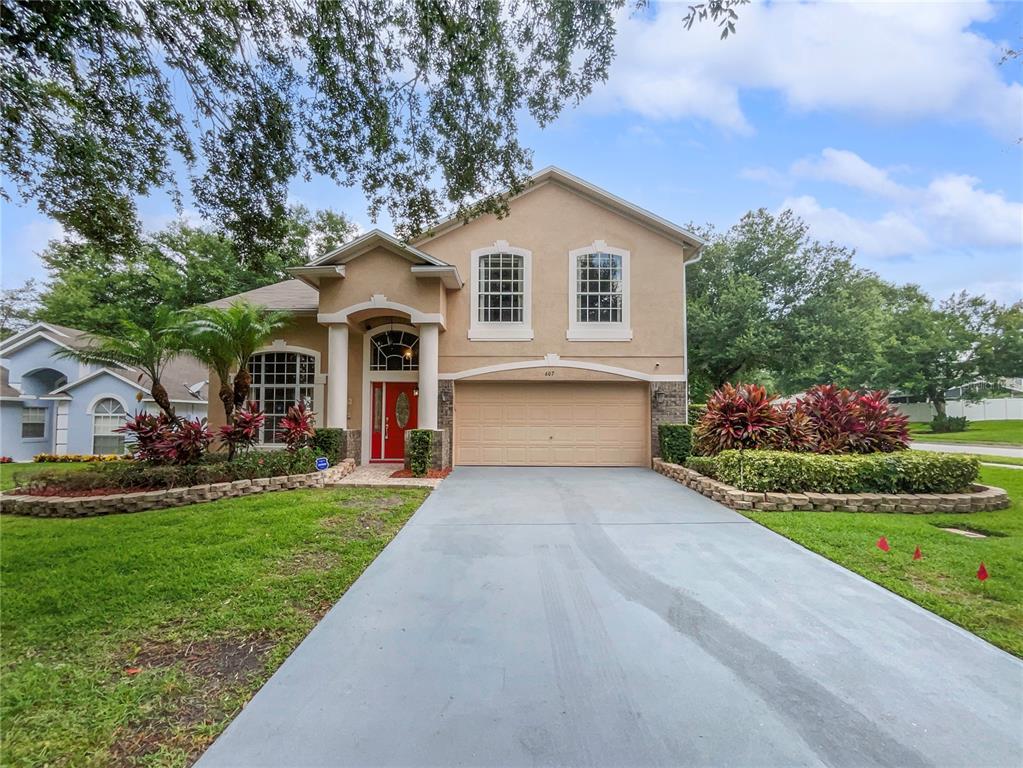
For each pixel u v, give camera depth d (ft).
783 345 73.46
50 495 26.30
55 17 17.28
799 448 29.73
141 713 8.84
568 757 7.75
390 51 19.47
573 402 41.65
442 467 38.78
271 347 43.11
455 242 41.60
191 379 61.67
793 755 7.86
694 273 81.87
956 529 21.62
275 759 7.68
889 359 103.76
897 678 10.05
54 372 57.72
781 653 11.03
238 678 10.00
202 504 26.08
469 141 22.22
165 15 18.02
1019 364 93.20
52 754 7.82
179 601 13.73
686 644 11.42
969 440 80.18
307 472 32.32
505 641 11.55
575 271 41.34
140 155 21.47
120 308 74.79
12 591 14.35
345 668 10.35
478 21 18.45
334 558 17.43
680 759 7.73
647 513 24.34
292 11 18.02
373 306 37.78
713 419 32.40
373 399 43.14
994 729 8.50
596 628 12.21
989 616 12.75
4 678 9.91
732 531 21.07
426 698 9.30
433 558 17.54
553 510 25.00
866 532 20.31
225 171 21.98
